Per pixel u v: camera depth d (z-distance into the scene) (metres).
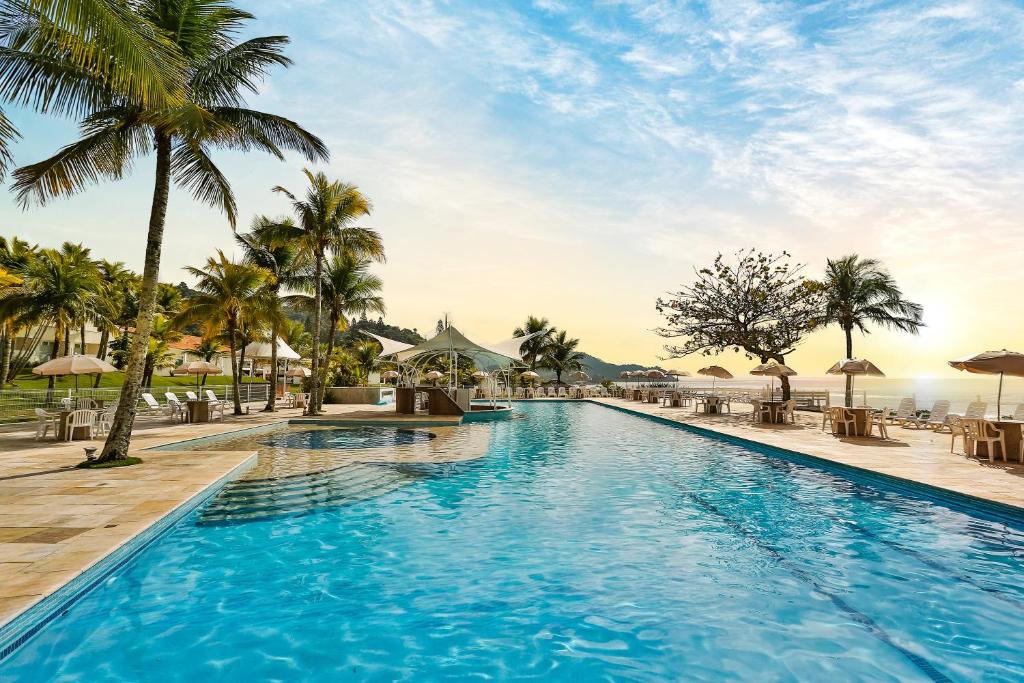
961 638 4.44
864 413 15.60
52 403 19.81
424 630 4.58
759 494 9.32
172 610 4.91
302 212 23.70
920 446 13.48
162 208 11.07
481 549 6.52
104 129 11.30
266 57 13.10
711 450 14.54
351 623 4.70
